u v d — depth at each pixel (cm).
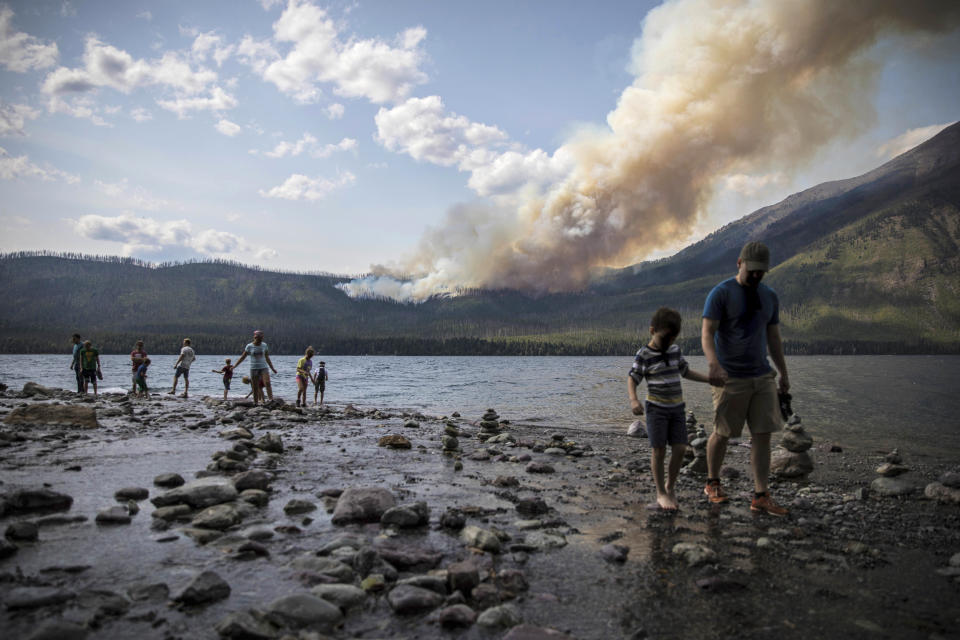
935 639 285
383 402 2670
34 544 389
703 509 591
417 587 329
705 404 2383
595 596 339
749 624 301
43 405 1083
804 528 521
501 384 4625
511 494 637
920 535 507
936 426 1655
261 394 1856
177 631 262
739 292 576
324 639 263
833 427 1631
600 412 2139
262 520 482
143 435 1008
